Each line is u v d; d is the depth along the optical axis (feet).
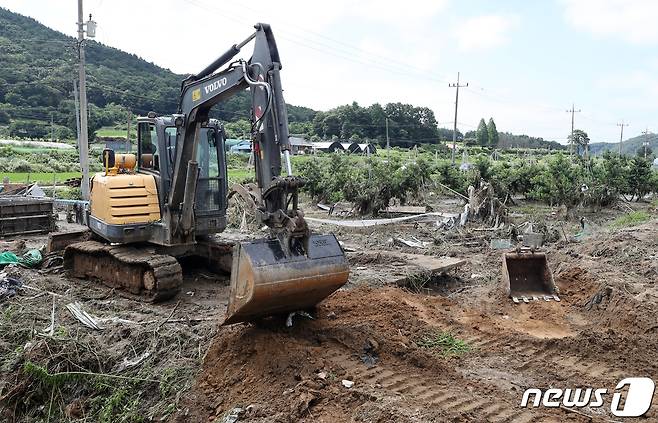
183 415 19.93
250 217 58.70
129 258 31.07
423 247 49.19
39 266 37.81
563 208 84.99
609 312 28.25
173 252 33.91
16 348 24.48
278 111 22.31
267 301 20.90
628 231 55.98
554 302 31.17
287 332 23.00
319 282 21.65
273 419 17.93
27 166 132.98
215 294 32.58
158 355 23.48
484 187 66.08
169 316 27.96
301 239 21.84
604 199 84.79
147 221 32.37
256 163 23.24
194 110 29.12
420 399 19.06
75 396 22.12
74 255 35.94
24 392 22.17
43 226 53.83
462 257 45.06
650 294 31.04
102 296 31.91
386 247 49.08
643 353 23.53
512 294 31.86
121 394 21.53
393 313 26.55
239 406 19.21
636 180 100.94
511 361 23.13
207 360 22.27
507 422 17.93
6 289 31.07
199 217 33.47
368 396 18.74
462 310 29.86
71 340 24.12
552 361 23.20
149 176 33.01
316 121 291.79
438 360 22.22
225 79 26.02
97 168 139.13
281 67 22.79
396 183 78.84
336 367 20.66
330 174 87.86
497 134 320.70
